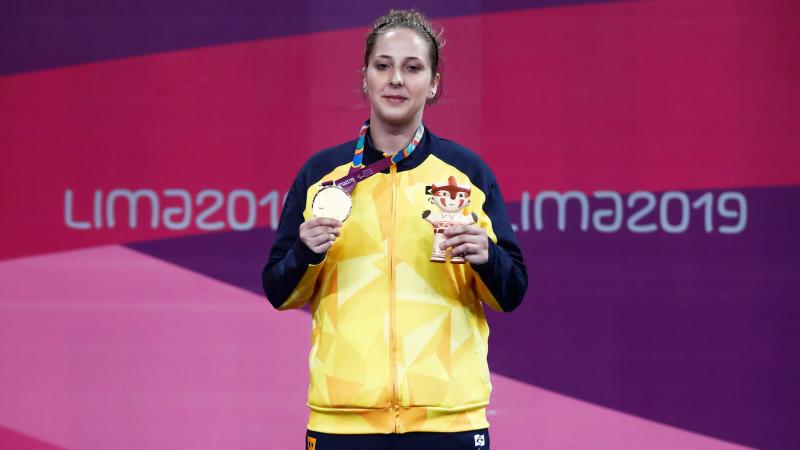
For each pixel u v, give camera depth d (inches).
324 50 500.1
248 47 499.8
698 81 495.5
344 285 315.6
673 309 498.3
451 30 498.3
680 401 499.5
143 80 498.9
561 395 501.0
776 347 497.0
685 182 496.7
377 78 316.5
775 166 495.2
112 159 498.6
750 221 496.4
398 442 309.0
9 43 496.7
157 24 498.6
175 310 500.1
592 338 499.8
